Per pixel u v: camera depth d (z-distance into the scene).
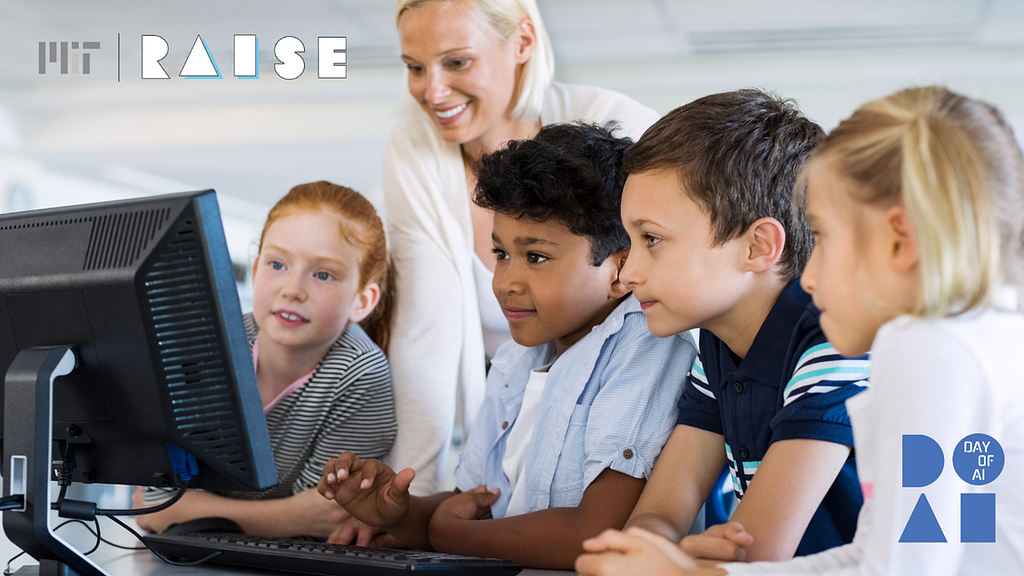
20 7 4.50
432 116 1.48
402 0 1.41
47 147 6.81
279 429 1.40
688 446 0.92
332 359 1.41
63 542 0.75
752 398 0.85
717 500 1.11
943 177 0.56
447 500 1.07
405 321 1.49
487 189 1.04
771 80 5.46
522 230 1.02
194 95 6.17
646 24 4.78
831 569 0.61
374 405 1.41
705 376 0.93
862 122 0.63
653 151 0.83
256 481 0.75
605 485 0.94
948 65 5.16
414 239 1.50
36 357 0.74
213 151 6.79
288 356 1.41
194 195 0.73
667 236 0.82
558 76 5.71
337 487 1.03
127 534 1.24
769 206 0.81
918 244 0.57
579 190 0.99
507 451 1.12
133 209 0.74
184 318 0.73
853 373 0.76
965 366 0.56
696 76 5.55
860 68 5.27
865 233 0.60
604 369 1.02
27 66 5.75
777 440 0.77
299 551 0.87
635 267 0.84
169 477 0.77
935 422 0.55
